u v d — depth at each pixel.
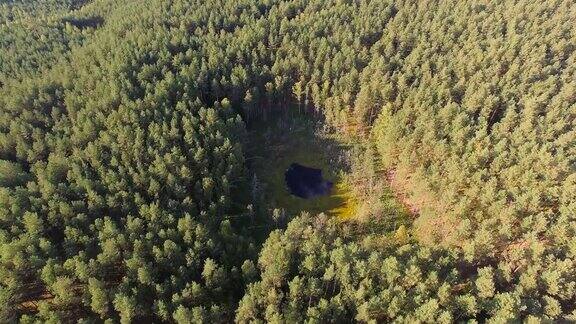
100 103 81.56
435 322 48.81
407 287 53.62
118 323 54.09
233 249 61.50
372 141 88.56
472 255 56.88
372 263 54.06
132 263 55.38
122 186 66.19
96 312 55.50
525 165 67.19
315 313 50.28
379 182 79.31
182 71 88.62
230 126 80.25
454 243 61.97
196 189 69.19
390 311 50.34
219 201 68.38
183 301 53.94
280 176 83.75
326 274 52.97
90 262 55.19
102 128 78.19
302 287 53.09
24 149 75.75
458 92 86.44
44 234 61.97
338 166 84.56
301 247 58.78
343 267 53.28
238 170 75.62
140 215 64.06
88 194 64.81
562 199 63.06
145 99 80.75
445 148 72.31
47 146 76.50
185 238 59.19
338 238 58.59
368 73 90.44
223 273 56.12
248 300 51.59
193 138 74.69
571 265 54.19
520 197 61.91
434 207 67.88
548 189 63.94
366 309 50.38
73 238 59.38
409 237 69.25
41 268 57.16
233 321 55.84
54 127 78.50
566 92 81.94
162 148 72.31
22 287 57.56
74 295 55.44
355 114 90.44
